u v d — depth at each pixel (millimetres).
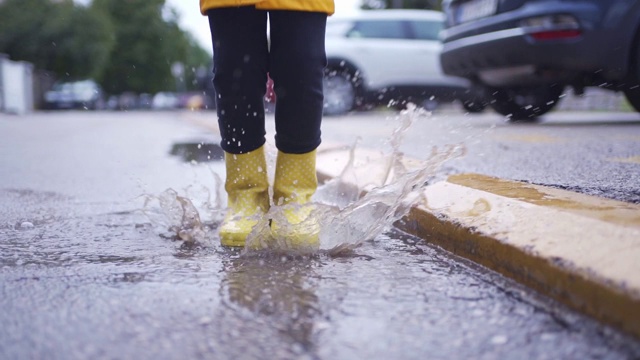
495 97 5691
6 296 1271
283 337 1066
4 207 2328
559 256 1204
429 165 1812
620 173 2412
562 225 1340
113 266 1505
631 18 4379
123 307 1209
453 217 1635
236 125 1748
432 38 9055
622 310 1027
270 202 1871
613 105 10461
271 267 1510
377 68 8828
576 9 4461
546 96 5523
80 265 1517
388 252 1650
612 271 1083
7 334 1078
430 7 29516
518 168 2656
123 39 38406
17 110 17578
